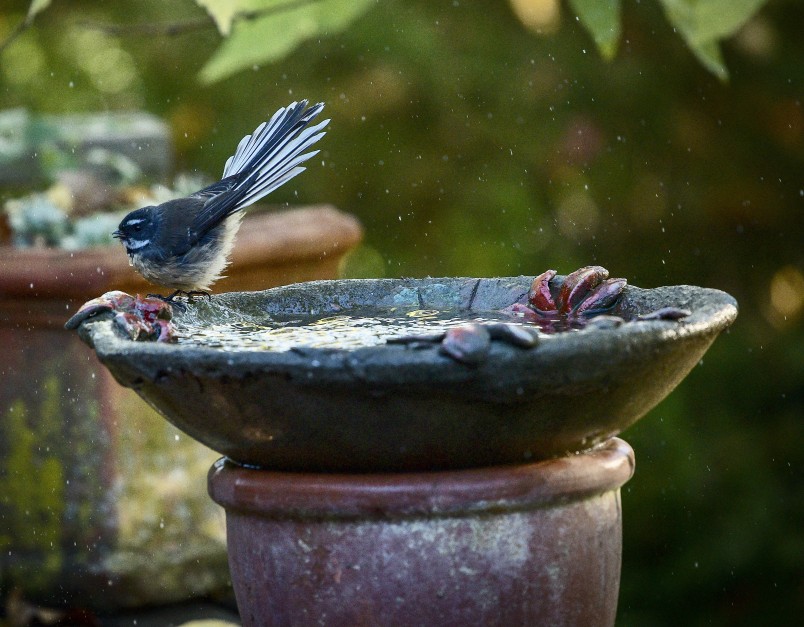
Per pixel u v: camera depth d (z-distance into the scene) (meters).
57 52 16.83
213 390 4.72
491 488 4.87
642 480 13.95
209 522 8.88
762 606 13.46
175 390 4.81
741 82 14.59
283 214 9.62
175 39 16.33
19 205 10.39
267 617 5.23
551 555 5.04
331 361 4.48
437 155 15.15
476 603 4.96
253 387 4.63
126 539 8.52
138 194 11.13
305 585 5.05
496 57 14.86
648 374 4.81
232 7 7.60
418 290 6.72
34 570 8.56
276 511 5.02
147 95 16.33
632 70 14.63
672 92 14.74
